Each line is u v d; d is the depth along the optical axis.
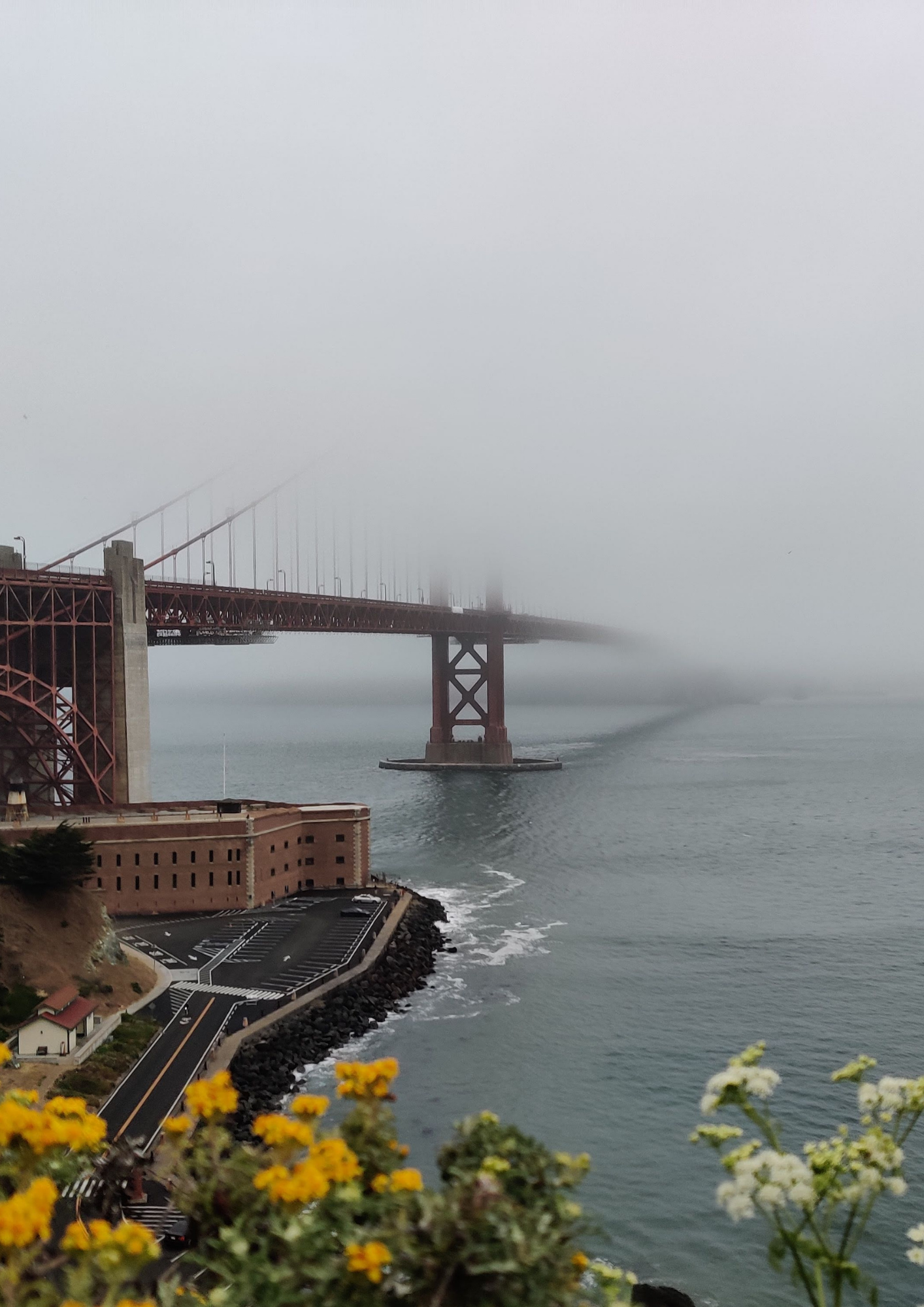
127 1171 9.99
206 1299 8.87
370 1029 76.00
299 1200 8.69
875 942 100.81
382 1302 8.47
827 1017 78.38
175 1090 60.84
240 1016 73.69
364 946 91.56
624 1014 79.38
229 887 104.75
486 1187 9.05
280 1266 8.76
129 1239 8.09
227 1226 9.48
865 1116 10.24
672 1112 61.56
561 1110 61.94
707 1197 51.78
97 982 75.50
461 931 105.81
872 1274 45.19
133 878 102.31
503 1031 75.88
